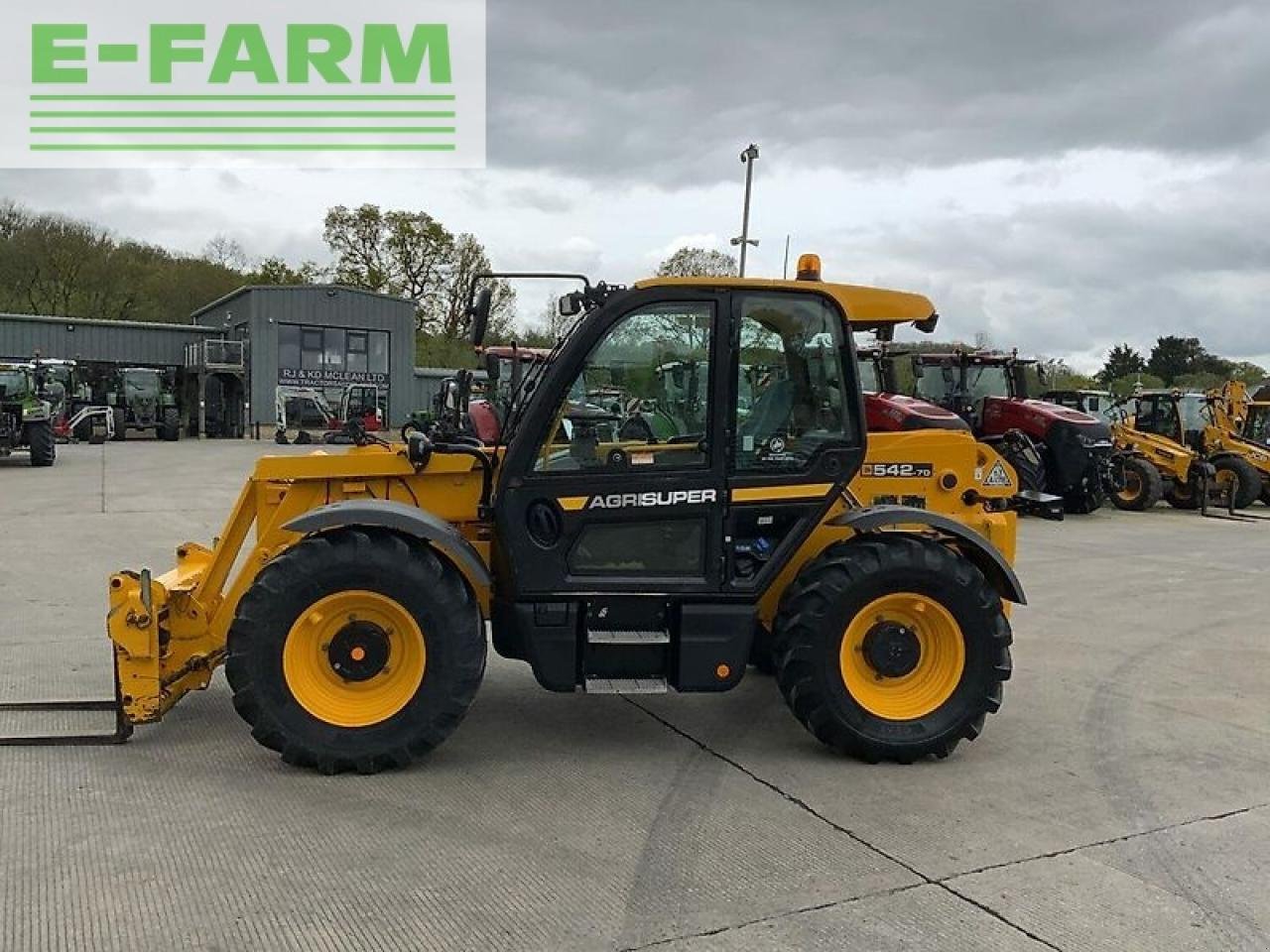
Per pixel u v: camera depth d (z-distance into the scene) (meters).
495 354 5.69
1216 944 3.02
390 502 4.41
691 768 4.39
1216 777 4.39
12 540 10.06
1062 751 4.71
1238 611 8.02
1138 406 17.75
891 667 4.49
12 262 45.06
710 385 4.41
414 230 48.56
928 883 3.36
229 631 4.12
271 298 32.97
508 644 4.59
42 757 4.31
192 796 3.94
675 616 4.44
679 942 2.96
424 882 3.29
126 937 2.91
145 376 30.94
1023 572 9.81
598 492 4.35
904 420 11.52
